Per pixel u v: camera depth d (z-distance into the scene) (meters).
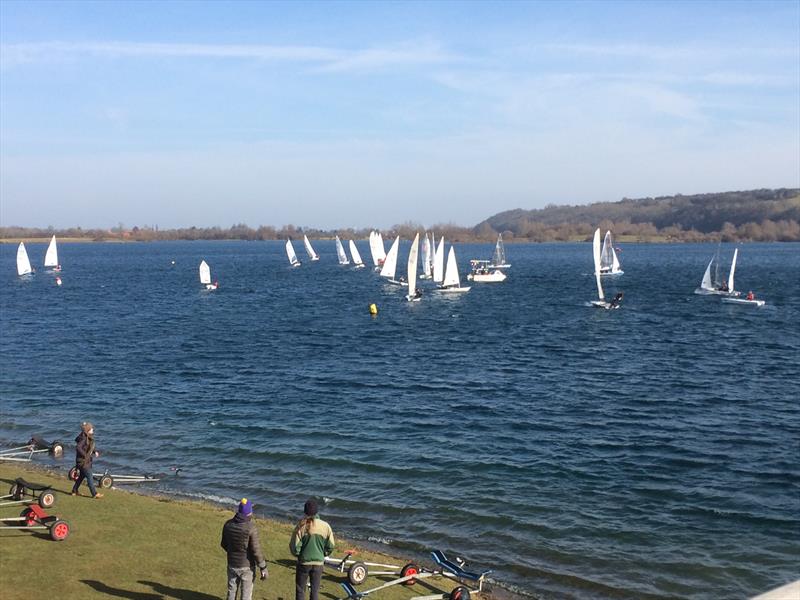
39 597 15.48
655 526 25.42
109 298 108.38
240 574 14.25
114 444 34.62
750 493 28.58
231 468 31.19
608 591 20.92
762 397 44.38
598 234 96.56
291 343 65.81
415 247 103.31
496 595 20.39
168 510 23.44
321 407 41.75
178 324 79.06
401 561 21.77
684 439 35.66
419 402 43.03
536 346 63.97
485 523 25.52
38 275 158.50
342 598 17.38
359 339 68.31
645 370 52.94
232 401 43.25
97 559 18.00
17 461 31.86
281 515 25.89
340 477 30.06
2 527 19.70
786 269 166.50
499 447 34.22
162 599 16.02
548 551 23.41
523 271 168.62
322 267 189.00
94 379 49.62
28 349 61.91
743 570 22.34
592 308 93.38
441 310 92.38
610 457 32.84
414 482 29.50
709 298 104.81
